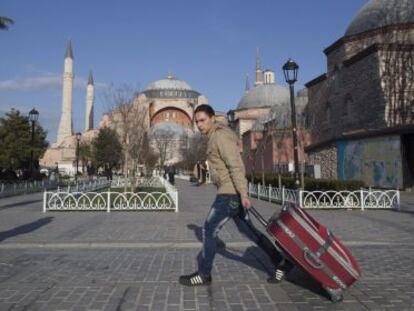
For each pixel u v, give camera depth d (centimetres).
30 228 1015
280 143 4272
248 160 5597
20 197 2383
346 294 454
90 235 895
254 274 546
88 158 6806
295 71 1416
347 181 1542
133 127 3522
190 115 10294
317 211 1432
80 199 1488
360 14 3425
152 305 418
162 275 544
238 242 784
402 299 436
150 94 10725
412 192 2208
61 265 609
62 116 9181
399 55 2823
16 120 3797
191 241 805
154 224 1091
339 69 3412
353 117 3164
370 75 2925
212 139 488
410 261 632
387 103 2788
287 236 439
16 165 3797
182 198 2241
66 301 432
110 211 1445
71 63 9238
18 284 499
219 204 486
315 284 493
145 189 2983
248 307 412
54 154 8688
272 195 1916
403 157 2266
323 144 3088
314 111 3950
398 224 1070
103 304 421
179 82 11225
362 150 2588
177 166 8375
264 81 8612
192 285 488
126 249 756
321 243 429
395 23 3069
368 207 1483
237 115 7500
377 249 739
